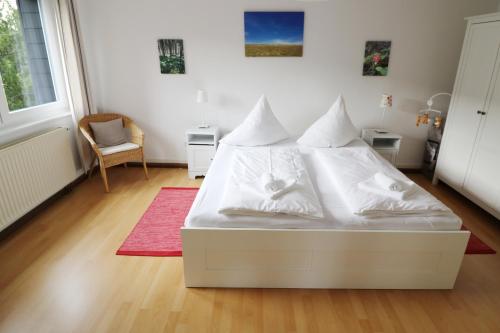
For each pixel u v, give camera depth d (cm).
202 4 341
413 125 381
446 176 335
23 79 284
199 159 362
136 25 350
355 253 185
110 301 185
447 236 180
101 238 248
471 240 250
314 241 181
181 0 340
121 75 370
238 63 361
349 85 366
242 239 181
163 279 204
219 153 299
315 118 382
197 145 355
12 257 223
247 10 341
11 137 257
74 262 219
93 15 347
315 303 185
